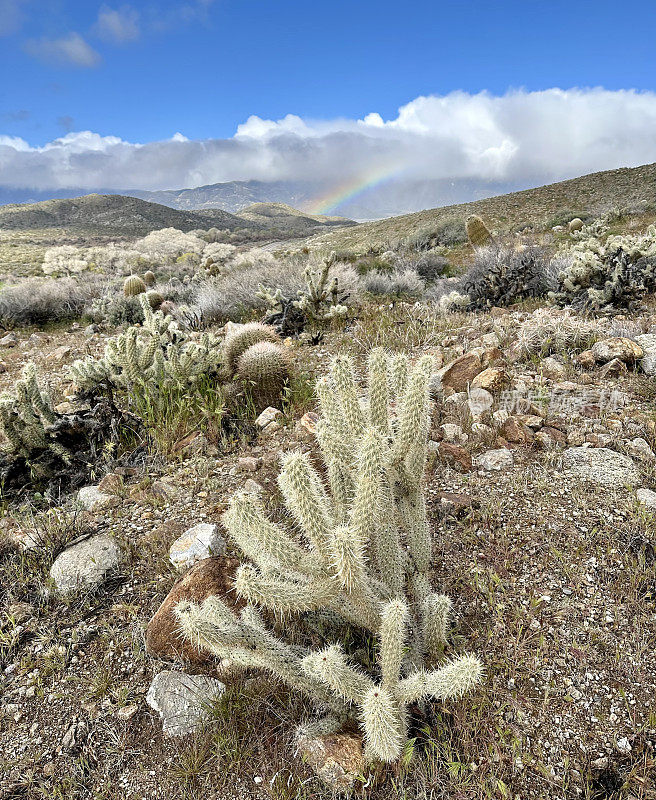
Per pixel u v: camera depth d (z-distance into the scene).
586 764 2.01
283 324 8.02
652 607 2.57
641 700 2.19
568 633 2.49
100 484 4.00
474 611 2.67
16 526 3.65
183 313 10.23
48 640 2.70
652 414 4.14
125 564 3.17
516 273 8.82
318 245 45.94
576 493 3.34
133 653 2.63
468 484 3.60
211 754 2.17
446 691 1.85
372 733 1.77
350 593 2.10
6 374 7.68
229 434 4.77
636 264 7.61
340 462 2.38
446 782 1.97
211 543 3.14
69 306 13.27
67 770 2.17
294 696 2.33
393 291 10.95
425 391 2.40
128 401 5.09
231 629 2.05
